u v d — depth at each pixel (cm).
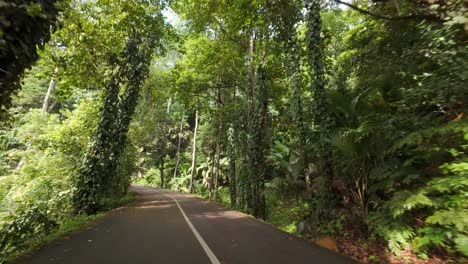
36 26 459
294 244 820
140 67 2008
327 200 950
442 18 709
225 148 3108
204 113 3341
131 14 1688
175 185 4966
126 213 1577
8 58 439
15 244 884
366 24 1337
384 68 1103
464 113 705
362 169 862
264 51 2022
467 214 551
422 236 655
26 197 1772
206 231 1041
